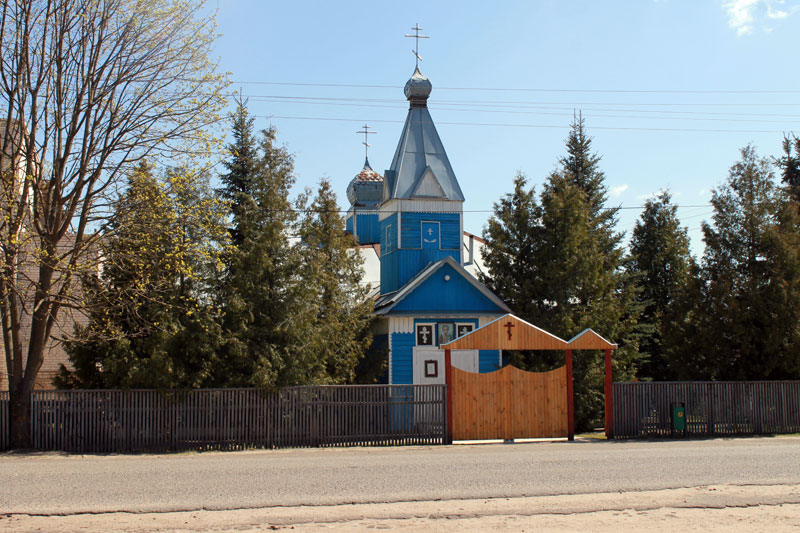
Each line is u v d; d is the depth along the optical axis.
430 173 33.75
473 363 30.36
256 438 21.81
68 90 20.70
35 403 20.59
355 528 10.46
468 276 30.56
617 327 31.55
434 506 11.88
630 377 31.55
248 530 10.29
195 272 22.28
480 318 30.83
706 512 11.65
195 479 14.52
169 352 21.62
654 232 44.22
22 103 20.03
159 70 21.17
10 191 19.47
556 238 30.62
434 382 29.97
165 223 20.83
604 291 31.72
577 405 29.00
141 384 21.11
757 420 25.38
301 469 16.06
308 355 23.80
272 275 23.70
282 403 22.17
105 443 20.73
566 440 23.59
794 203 29.28
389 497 12.56
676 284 43.16
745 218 28.41
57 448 20.56
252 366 22.27
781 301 26.77
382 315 29.64
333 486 13.65
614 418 24.23
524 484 13.88
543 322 30.19
